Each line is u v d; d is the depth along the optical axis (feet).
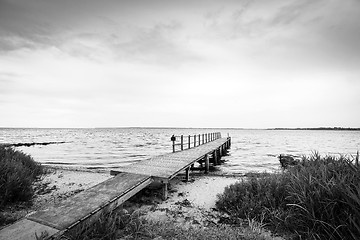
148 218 14.47
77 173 33.22
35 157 68.33
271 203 15.05
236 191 18.12
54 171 33.27
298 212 12.73
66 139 200.03
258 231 12.07
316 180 13.57
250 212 14.57
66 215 11.23
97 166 49.37
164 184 19.45
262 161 58.70
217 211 16.49
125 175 19.36
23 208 15.94
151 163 27.50
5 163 20.11
